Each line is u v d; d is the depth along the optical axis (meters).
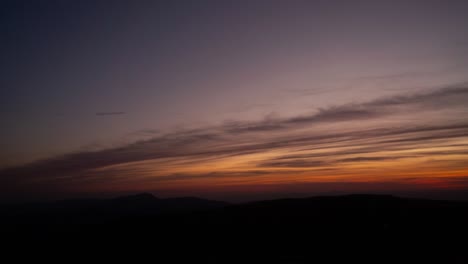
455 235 25.38
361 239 26.61
